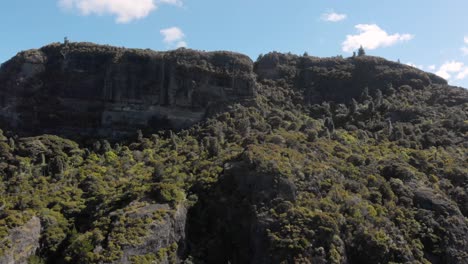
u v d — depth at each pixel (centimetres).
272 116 10044
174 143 8931
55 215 6444
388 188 6650
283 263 5344
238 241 6022
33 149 8975
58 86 10862
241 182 6438
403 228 6128
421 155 7888
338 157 7500
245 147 7556
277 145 7312
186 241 6038
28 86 10862
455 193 7044
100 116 10619
